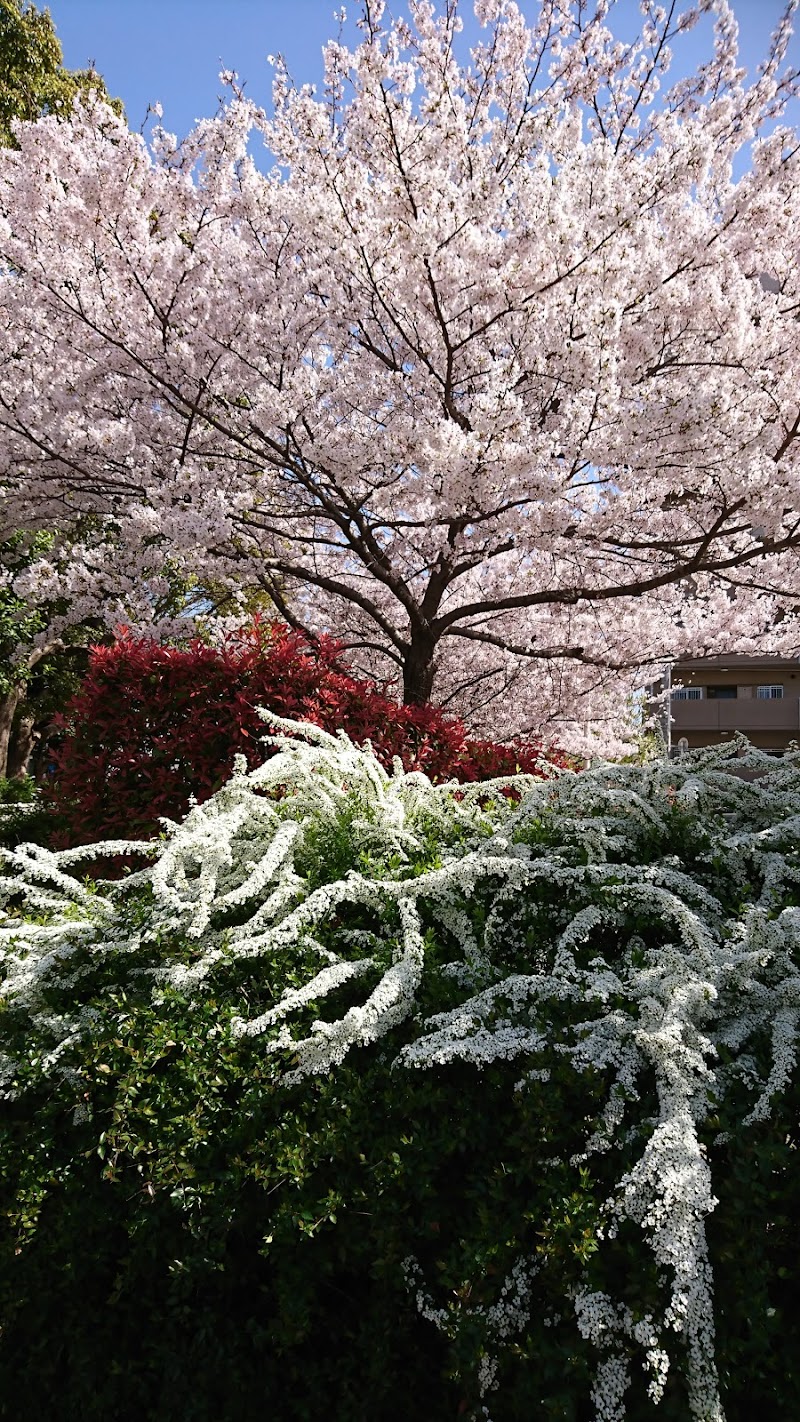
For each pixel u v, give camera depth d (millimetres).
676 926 1989
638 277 5914
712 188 7137
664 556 7680
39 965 2002
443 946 2049
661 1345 1288
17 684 11266
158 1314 1623
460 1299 1412
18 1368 1764
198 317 6500
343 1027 1653
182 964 1912
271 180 6789
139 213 6359
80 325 6926
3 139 10820
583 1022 1631
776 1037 1594
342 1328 1564
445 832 2609
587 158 6020
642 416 5320
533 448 5410
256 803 2553
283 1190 1561
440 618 7340
